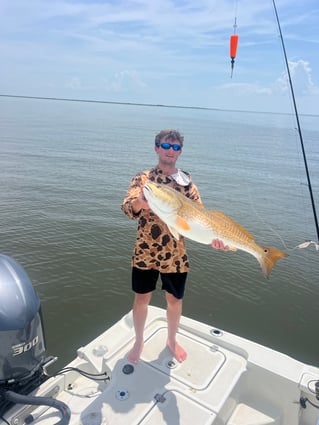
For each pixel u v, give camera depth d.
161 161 2.89
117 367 2.86
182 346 3.19
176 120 83.25
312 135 51.88
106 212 11.95
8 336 2.36
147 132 45.94
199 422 2.40
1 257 2.68
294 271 8.75
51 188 14.62
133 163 22.06
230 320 6.82
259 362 2.97
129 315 3.63
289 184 19.00
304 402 2.88
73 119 63.03
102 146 29.02
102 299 6.96
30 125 43.50
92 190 14.83
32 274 7.55
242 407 2.94
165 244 2.83
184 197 2.62
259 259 2.69
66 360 5.38
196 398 2.60
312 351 6.10
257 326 6.69
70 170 18.67
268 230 11.59
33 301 2.54
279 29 4.42
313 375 2.89
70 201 12.95
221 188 17.30
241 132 55.22
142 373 2.82
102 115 86.00
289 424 2.91
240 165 24.45
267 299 7.53
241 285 7.97
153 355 3.04
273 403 2.96
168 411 2.46
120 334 3.38
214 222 2.62
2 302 2.38
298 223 12.43
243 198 15.56
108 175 18.12
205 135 46.62
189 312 6.98
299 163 25.42
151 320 3.53
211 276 8.25
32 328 2.47
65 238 9.48
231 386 2.74
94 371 3.01
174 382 2.74
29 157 21.45
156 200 2.49
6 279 2.50
